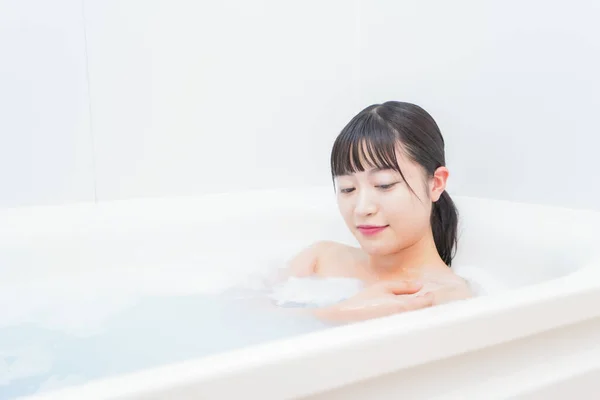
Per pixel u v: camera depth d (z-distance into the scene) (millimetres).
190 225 1071
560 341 520
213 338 734
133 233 1022
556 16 978
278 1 1419
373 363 408
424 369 445
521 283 825
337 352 393
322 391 390
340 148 798
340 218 1143
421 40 1287
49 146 1171
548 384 496
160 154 1292
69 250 966
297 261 994
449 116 1217
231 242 1109
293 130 1471
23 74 1137
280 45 1432
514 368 492
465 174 1182
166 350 699
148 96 1266
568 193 974
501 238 885
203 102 1335
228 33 1354
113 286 969
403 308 680
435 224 897
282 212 1168
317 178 1525
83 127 1200
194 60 1314
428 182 804
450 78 1207
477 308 465
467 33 1157
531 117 1031
